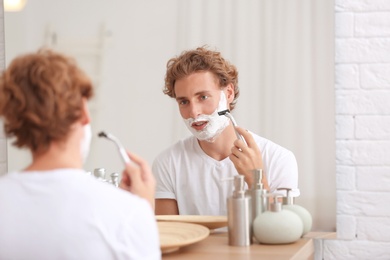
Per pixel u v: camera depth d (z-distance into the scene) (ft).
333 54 5.99
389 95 5.98
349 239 6.00
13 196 3.60
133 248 3.61
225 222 5.68
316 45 6.02
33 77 3.61
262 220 5.22
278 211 5.26
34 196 3.59
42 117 3.60
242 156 5.98
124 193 3.73
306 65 6.03
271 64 6.08
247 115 6.10
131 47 6.47
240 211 5.17
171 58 6.34
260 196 5.32
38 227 3.54
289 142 6.04
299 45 6.04
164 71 6.36
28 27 6.81
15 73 3.67
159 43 6.38
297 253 4.91
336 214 6.00
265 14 6.10
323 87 6.01
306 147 6.02
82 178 3.66
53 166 3.71
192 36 6.27
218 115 6.10
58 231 3.53
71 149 3.77
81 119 3.76
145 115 6.40
